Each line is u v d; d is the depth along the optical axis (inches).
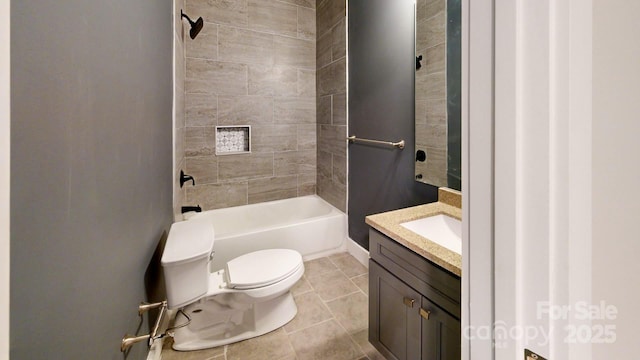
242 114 115.3
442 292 40.8
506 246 17.8
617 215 17.9
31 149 17.9
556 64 15.1
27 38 17.4
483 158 18.7
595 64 16.0
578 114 15.2
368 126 92.9
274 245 97.4
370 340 57.7
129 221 37.7
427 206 61.5
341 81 106.8
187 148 107.8
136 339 36.2
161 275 58.9
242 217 116.0
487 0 17.6
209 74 108.4
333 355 61.4
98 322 28.1
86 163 25.6
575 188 15.5
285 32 119.7
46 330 19.5
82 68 24.7
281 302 70.9
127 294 37.0
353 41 97.9
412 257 45.8
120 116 34.3
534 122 16.0
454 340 39.4
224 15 109.0
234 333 66.1
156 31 54.5
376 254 54.5
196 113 107.9
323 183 126.0
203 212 110.7
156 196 54.5
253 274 65.0
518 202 16.9
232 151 116.4
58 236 21.0
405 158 77.4
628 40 17.6
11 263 16.1
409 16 73.0
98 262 28.1
